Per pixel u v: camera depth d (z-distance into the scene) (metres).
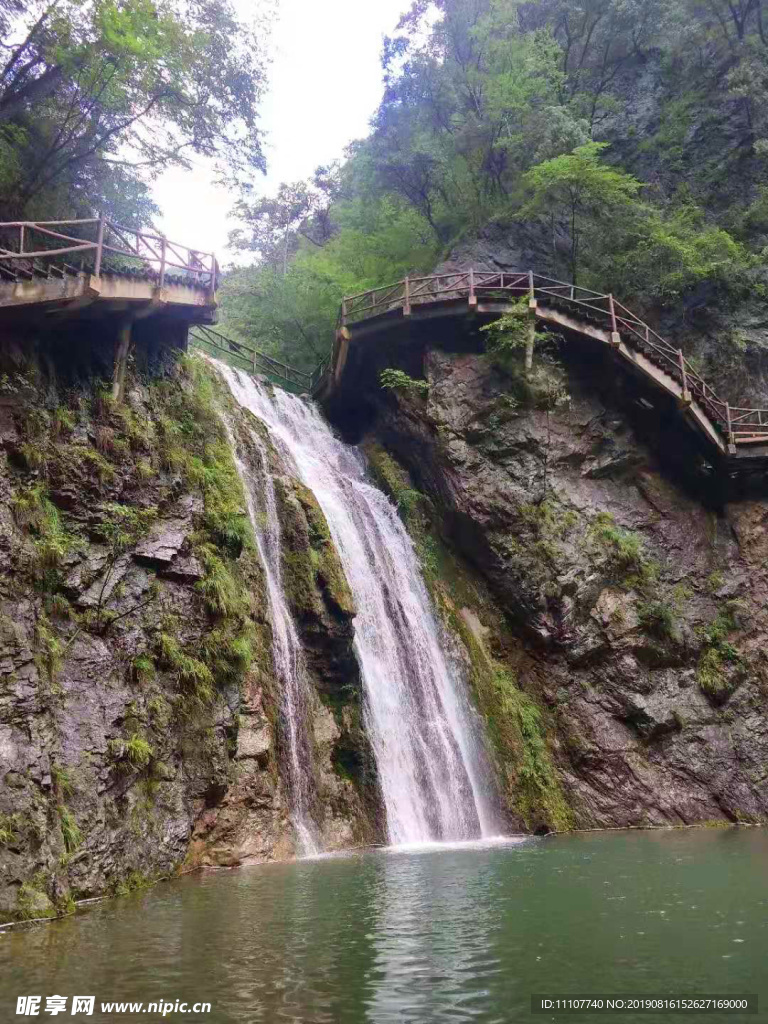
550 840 19.44
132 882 12.15
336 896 11.21
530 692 24.97
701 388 29.92
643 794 23.45
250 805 15.02
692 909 10.27
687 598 26.70
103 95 19.16
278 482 20.77
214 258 18.88
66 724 12.16
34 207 19.33
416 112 39.19
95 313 15.85
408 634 22.59
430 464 27.34
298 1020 6.28
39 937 8.95
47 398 14.66
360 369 29.09
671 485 28.38
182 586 15.38
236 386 25.50
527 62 36.38
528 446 26.45
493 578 26.14
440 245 38.34
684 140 38.94
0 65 19.02
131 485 15.35
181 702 14.44
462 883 12.30
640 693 24.45
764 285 33.25
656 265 33.62
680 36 40.78
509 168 38.34
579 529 25.91
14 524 12.73
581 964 7.75
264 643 17.22
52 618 12.80
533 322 26.38
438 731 21.41
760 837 19.33
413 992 6.94
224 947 8.39
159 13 19.67
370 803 18.23
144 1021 6.28
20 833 10.48
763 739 25.16
